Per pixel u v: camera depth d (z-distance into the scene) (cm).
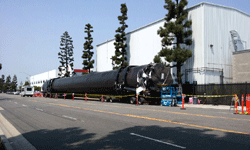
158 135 779
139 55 3772
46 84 5162
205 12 2831
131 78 2483
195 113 1461
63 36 7044
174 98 2252
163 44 2742
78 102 2880
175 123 1035
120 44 3966
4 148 621
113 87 2684
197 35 2856
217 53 2891
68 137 786
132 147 627
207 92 2514
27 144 703
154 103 2416
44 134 852
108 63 4788
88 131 883
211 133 800
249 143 650
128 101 2703
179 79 2669
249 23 3372
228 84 2323
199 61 2811
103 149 616
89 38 5291
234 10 3116
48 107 2098
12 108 2083
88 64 5084
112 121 1127
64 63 7000
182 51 2583
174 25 2606
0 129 974
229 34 3030
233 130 852
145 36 3653
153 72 2347
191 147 614
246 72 2686
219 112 1544
